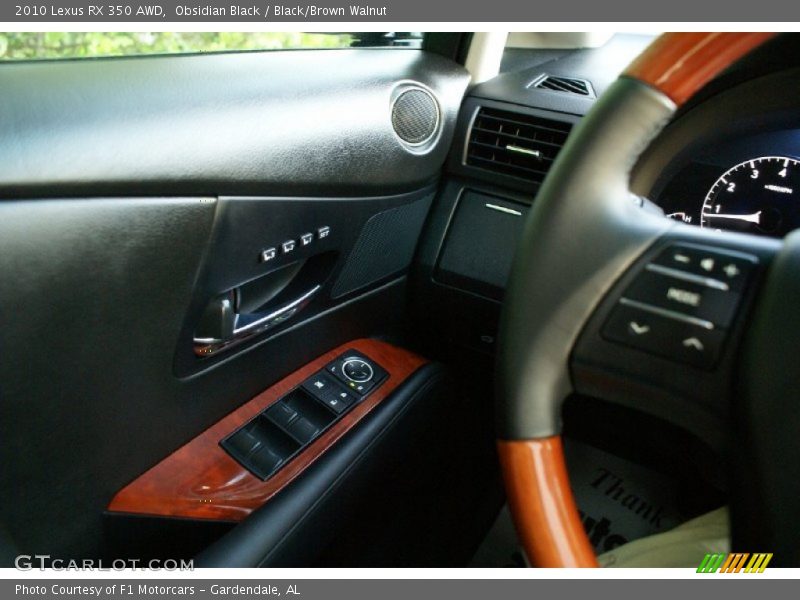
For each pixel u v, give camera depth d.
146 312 0.74
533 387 0.54
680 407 0.53
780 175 0.90
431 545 1.09
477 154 1.20
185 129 0.73
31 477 0.69
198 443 0.92
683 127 0.79
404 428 1.05
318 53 1.01
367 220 1.05
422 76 1.11
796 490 0.48
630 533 1.14
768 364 0.48
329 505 0.90
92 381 0.72
